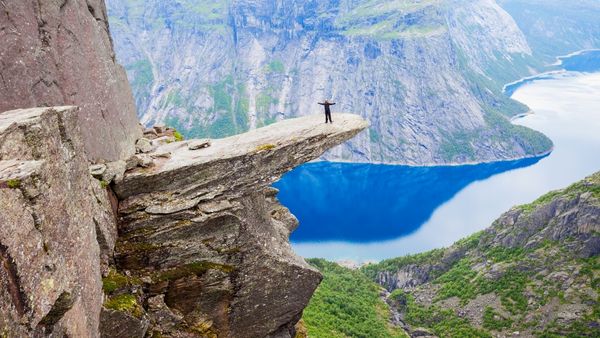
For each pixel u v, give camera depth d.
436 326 165.00
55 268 17.58
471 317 165.25
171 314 28.73
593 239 166.25
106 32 36.69
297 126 35.47
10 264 14.76
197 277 29.80
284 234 38.28
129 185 29.73
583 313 147.62
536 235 184.88
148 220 29.45
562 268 165.38
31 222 16.38
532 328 151.62
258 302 32.00
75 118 22.75
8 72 22.89
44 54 25.67
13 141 17.62
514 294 166.50
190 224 29.75
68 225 20.06
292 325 34.66
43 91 25.22
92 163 28.84
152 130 41.78
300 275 32.88
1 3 22.83
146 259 28.92
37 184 16.97
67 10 28.67
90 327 22.41
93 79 31.03
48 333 17.38
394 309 175.62
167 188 30.48
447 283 187.50
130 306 26.02
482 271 184.12
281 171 32.75
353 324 128.12
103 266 26.81
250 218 31.95
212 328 30.73
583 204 175.88
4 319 14.09
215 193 30.94
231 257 30.88
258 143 32.78
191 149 33.47
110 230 27.89
